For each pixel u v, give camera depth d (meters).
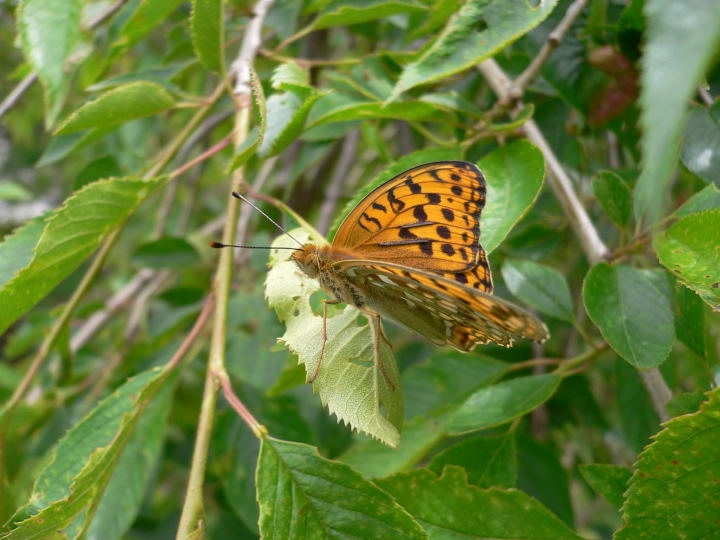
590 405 0.37
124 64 0.50
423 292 0.29
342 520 0.26
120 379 0.38
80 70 0.39
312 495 0.26
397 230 0.29
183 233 0.47
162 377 0.28
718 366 0.28
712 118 0.29
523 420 0.38
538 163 0.28
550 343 0.40
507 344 0.29
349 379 0.27
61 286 0.46
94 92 0.35
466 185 0.28
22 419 0.38
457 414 0.29
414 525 0.26
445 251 0.28
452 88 0.36
